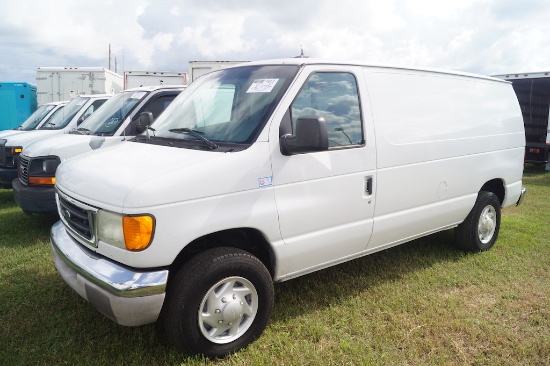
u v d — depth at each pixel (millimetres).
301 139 3021
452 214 4824
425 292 4211
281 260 3316
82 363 3047
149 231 2676
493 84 5492
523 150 5902
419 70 4480
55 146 5984
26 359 3074
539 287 4395
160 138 3680
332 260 3734
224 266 2951
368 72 3975
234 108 3520
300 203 3357
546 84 14664
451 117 4699
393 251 5332
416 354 3203
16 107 15852
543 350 3297
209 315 2980
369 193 3865
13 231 6152
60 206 3512
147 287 2697
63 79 15648
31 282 4344
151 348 3209
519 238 5977
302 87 3451
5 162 7848
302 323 3586
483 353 3273
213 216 2908
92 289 2816
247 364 3027
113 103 7160
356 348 3229
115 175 2912
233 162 3025
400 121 4133
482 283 4457
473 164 4961
